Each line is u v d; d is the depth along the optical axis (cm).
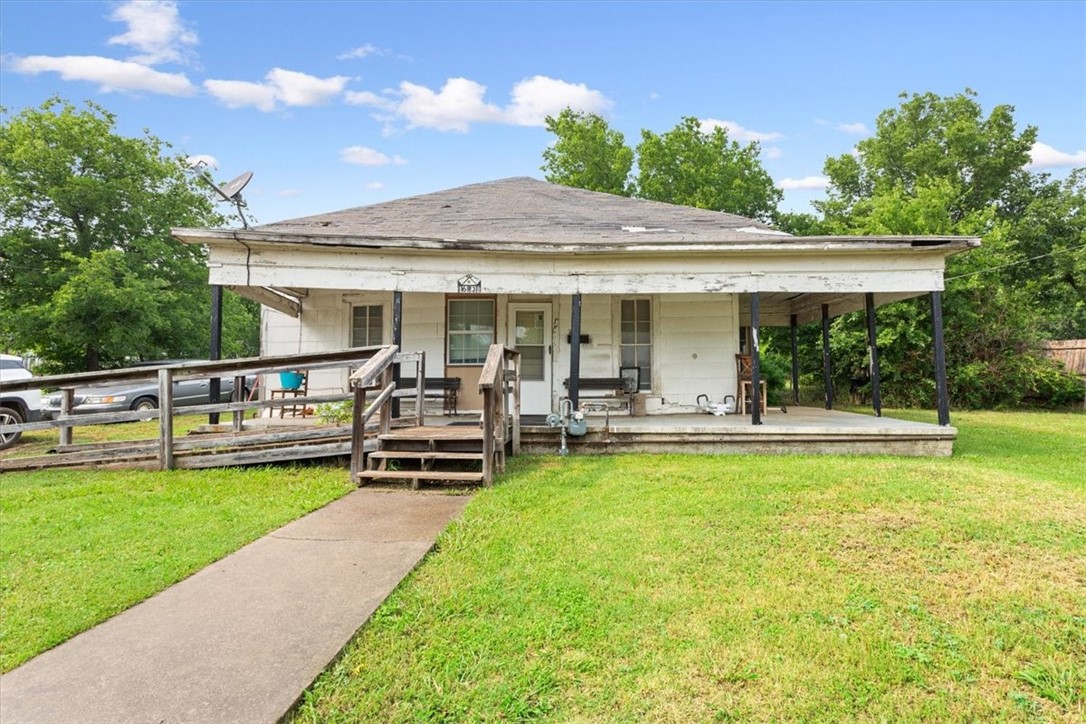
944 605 307
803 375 1970
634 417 947
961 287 1664
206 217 2516
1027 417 1409
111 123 2175
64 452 654
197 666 239
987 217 1875
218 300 798
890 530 415
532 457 731
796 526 425
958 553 376
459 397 1006
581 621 283
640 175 2736
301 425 804
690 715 217
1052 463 723
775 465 645
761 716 217
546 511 471
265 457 643
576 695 227
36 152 1958
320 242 782
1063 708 225
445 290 829
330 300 1051
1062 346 1803
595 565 353
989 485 538
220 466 651
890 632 279
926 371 1688
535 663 247
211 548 382
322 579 331
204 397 1425
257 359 659
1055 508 465
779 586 326
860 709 223
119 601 301
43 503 502
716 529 421
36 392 1003
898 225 1905
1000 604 307
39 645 255
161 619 282
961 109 2670
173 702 213
